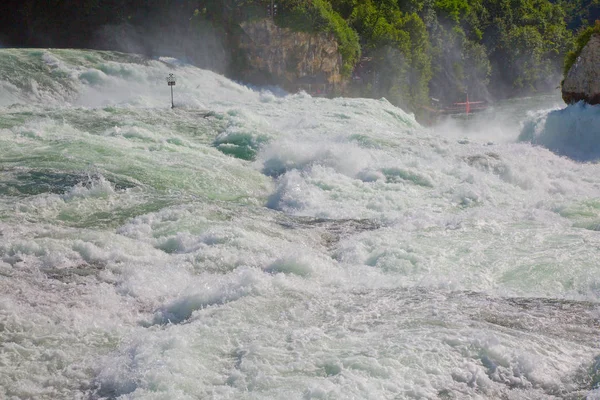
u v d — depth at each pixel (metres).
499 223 19.08
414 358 10.93
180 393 10.14
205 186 21.55
